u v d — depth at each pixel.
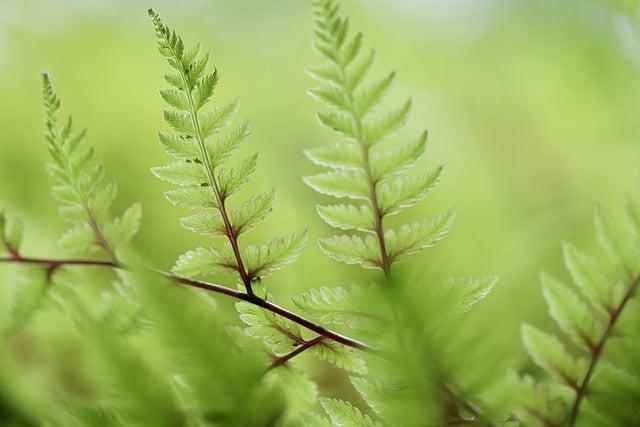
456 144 1.20
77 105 1.16
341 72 0.43
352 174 0.43
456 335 0.40
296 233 0.45
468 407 0.40
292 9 1.50
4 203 0.76
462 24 1.48
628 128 1.03
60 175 0.45
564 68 1.13
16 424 0.51
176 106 0.45
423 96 1.34
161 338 0.40
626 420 0.42
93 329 0.40
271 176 1.02
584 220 0.89
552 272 0.76
